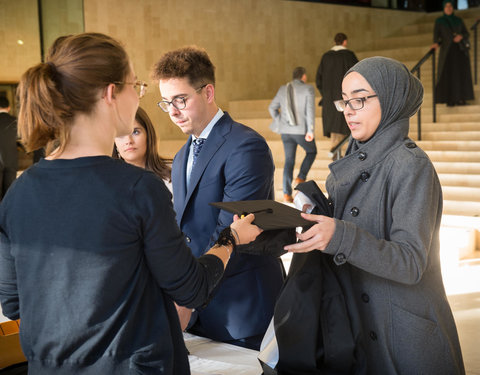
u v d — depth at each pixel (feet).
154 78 7.40
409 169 5.40
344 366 5.65
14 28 29.32
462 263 17.65
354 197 5.82
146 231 4.27
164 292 4.56
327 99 24.48
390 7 42.68
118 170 4.31
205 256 4.91
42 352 4.36
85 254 4.17
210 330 7.79
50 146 4.79
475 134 25.84
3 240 4.56
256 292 7.51
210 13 34.14
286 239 5.26
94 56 4.29
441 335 5.59
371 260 5.16
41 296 4.31
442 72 28.37
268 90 37.01
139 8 31.63
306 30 38.42
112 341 4.24
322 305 5.73
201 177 7.45
